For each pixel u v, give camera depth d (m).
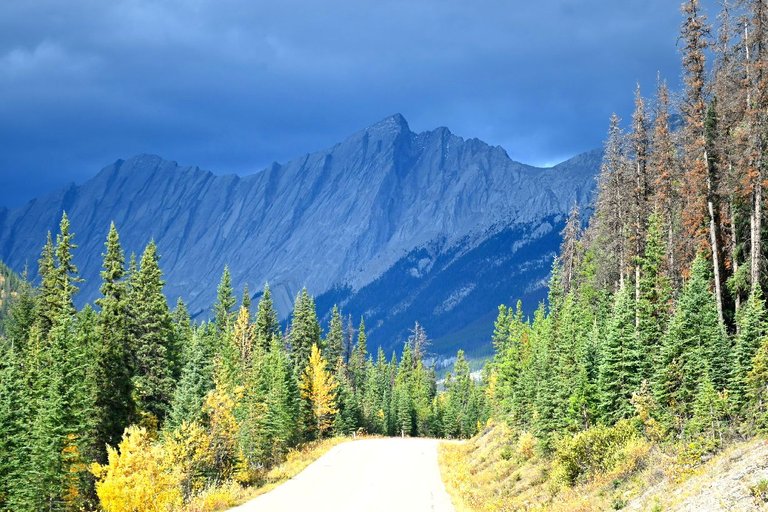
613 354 32.09
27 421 39.25
